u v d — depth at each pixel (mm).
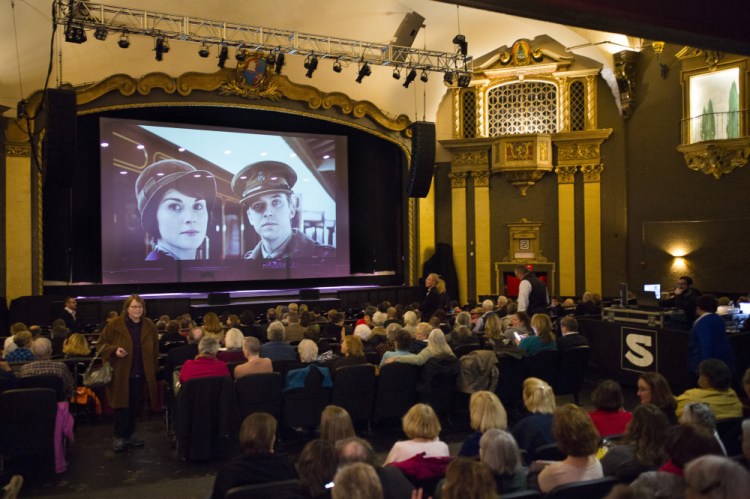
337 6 15234
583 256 18188
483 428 4527
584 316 11406
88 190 16047
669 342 9156
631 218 17609
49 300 14219
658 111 16906
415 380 7492
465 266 19000
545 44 18297
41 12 12992
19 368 7367
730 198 15508
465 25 16844
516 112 18781
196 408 6570
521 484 3717
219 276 16844
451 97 19000
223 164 16969
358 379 7207
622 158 17766
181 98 15930
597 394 4977
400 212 19578
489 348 8445
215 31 14922
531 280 10961
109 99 15320
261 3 14688
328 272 18234
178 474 6324
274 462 4082
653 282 17000
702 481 2357
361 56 14039
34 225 14828
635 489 2545
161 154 16312
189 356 8117
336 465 3549
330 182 18312
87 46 14203
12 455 6172
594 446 3715
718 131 15688
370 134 18953
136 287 16188
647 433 3869
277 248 17547
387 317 10547
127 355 6938
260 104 16672
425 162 14766
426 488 3943
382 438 7480
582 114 18250
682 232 16391
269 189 17484
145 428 7988
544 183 18594
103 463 6648
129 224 15953
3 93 14109
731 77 15445
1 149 14414
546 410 4961
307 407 7051
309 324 10109
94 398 8383
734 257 15438
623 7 6266
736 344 8844
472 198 19000
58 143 11133
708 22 6699
